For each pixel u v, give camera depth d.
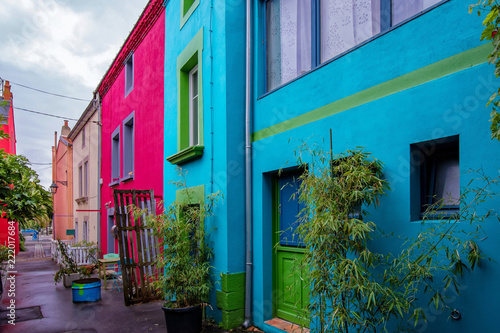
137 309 6.74
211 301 5.60
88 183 16.20
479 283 2.67
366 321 2.99
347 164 3.21
